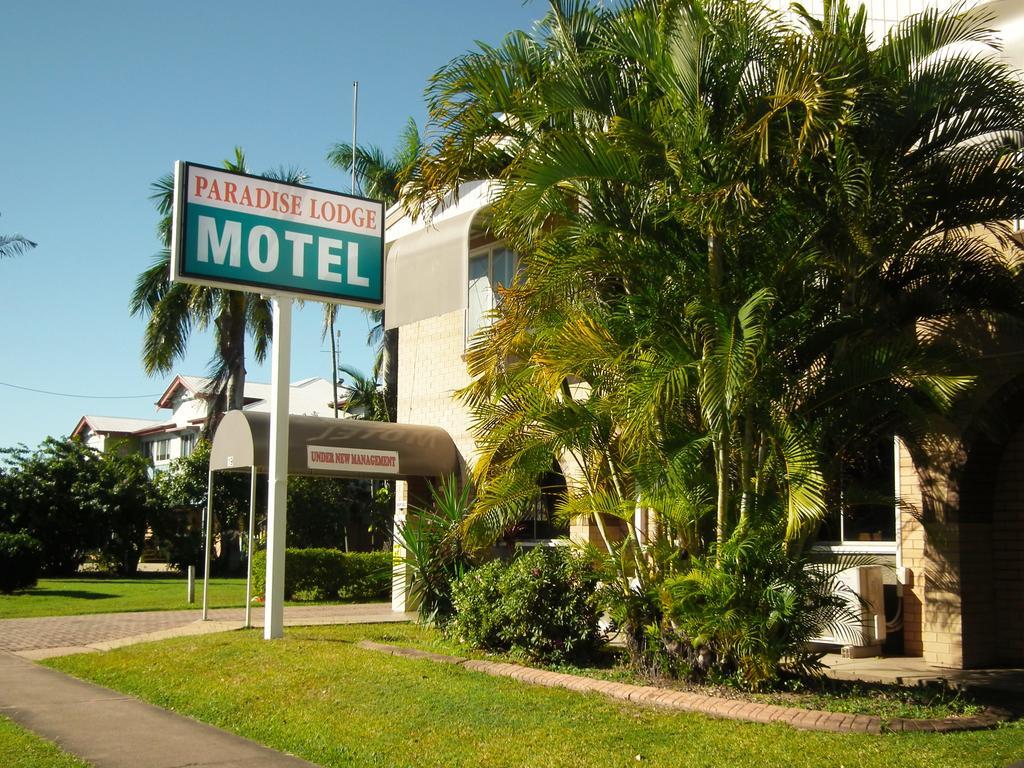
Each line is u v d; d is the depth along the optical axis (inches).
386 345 1359.5
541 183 357.4
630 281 383.9
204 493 1434.5
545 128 397.1
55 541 1359.5
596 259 373.7
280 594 516.1
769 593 335.9
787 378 348.8
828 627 356.8
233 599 852.6
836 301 366.9
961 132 360.2
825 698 339.0
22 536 948.6
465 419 698.2
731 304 353.1
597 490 415.5
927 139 362.6
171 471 1481.3
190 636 549.3
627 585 399.2
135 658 487.5
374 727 327.3
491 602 452.4
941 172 354.9
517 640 435.8
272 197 538.3
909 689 361.4
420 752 295.7
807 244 350.9
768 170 340.2
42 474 1364.4
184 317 1352.1
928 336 384.5
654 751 280.7
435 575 530.9
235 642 503.8
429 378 746.2
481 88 402.9
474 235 677.3
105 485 1391.5
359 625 599.2
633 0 386.0
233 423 633.6
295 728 334.0
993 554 440.5
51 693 416.8
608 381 389.1
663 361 343.9
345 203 565.3
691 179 348.5
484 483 428.1
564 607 426.3
